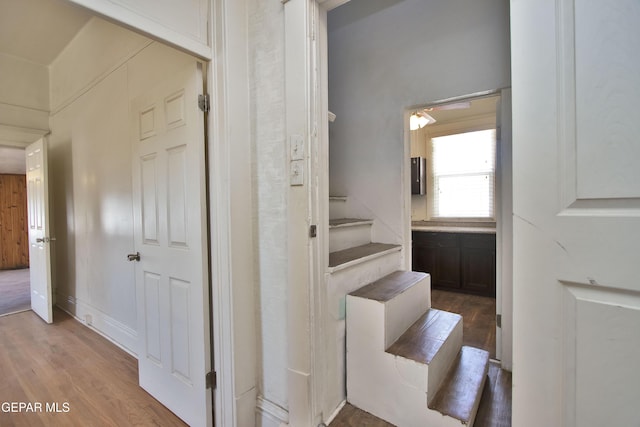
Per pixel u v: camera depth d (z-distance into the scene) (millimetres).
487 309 3148
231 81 1440
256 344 1561
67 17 2680
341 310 1604
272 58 1447
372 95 2504
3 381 2043
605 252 778
